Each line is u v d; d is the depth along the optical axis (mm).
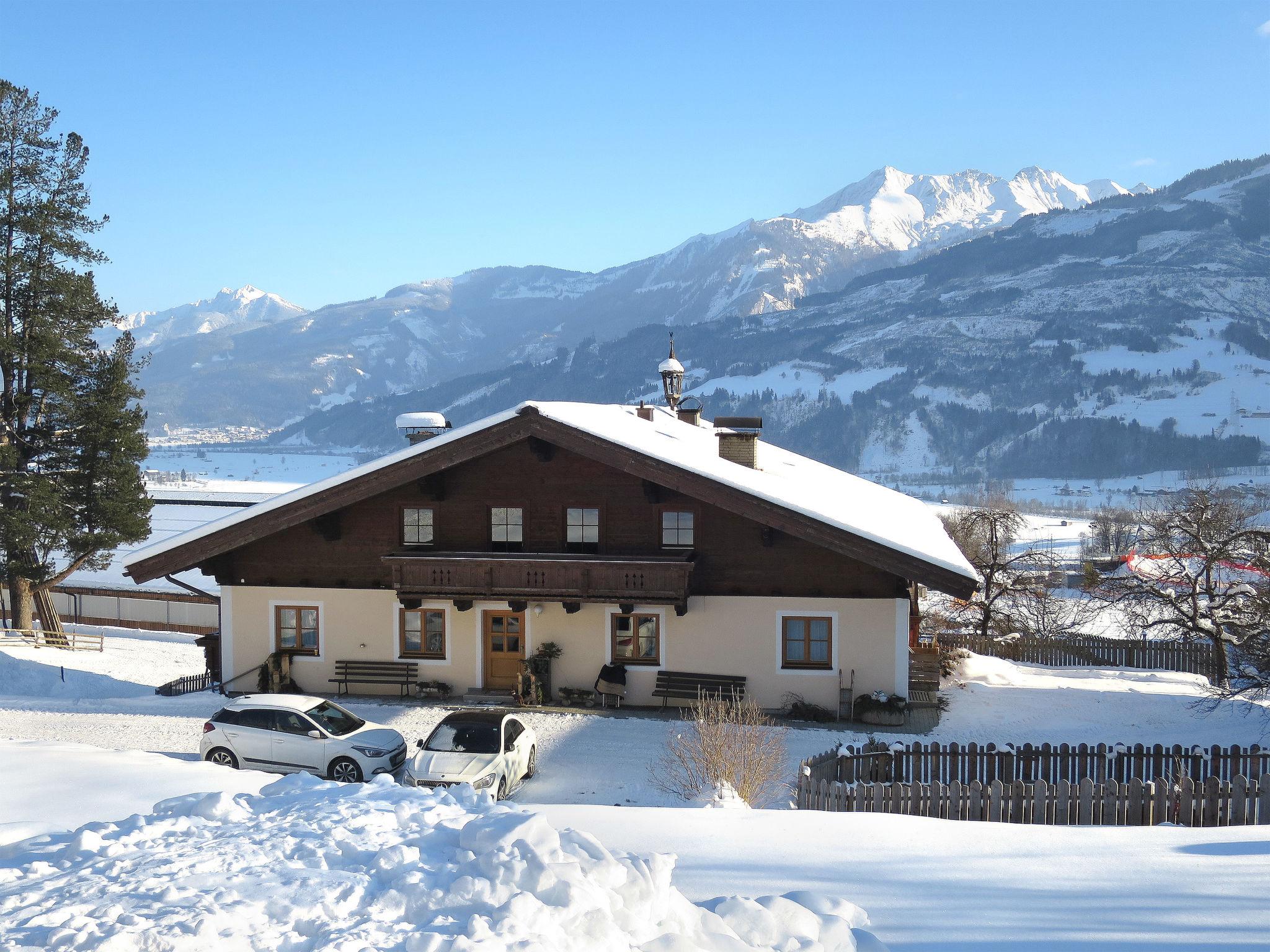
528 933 5344
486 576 23266
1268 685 23734
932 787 13328
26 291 38656
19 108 39125
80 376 40250
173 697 25750
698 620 23391
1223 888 7816
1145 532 47188
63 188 40125
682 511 23609
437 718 22453
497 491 24266
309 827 7359
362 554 24812
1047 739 21328
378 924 5562
